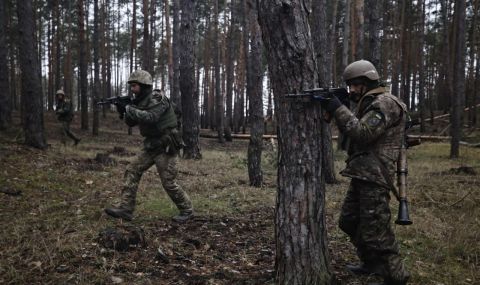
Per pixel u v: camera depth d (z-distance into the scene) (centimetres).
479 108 2592
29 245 396
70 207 563
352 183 340
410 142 328
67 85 2941
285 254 310
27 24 1070
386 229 309
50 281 328
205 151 1554
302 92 296
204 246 423
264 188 783
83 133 1975
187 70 1231
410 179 899
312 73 303
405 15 2636
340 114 288
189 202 522
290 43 297
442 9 2450
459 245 442
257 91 800
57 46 2772
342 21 2992
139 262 370
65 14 3194
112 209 493
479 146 1717
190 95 1238
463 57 1346
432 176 952
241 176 911
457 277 371
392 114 296
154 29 3027
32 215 516
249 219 544
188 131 1238
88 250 388
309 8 305
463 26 1343
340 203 650
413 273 370
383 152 303
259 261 389
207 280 336
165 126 495
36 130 1088
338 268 374
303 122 300
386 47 2595
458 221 533
